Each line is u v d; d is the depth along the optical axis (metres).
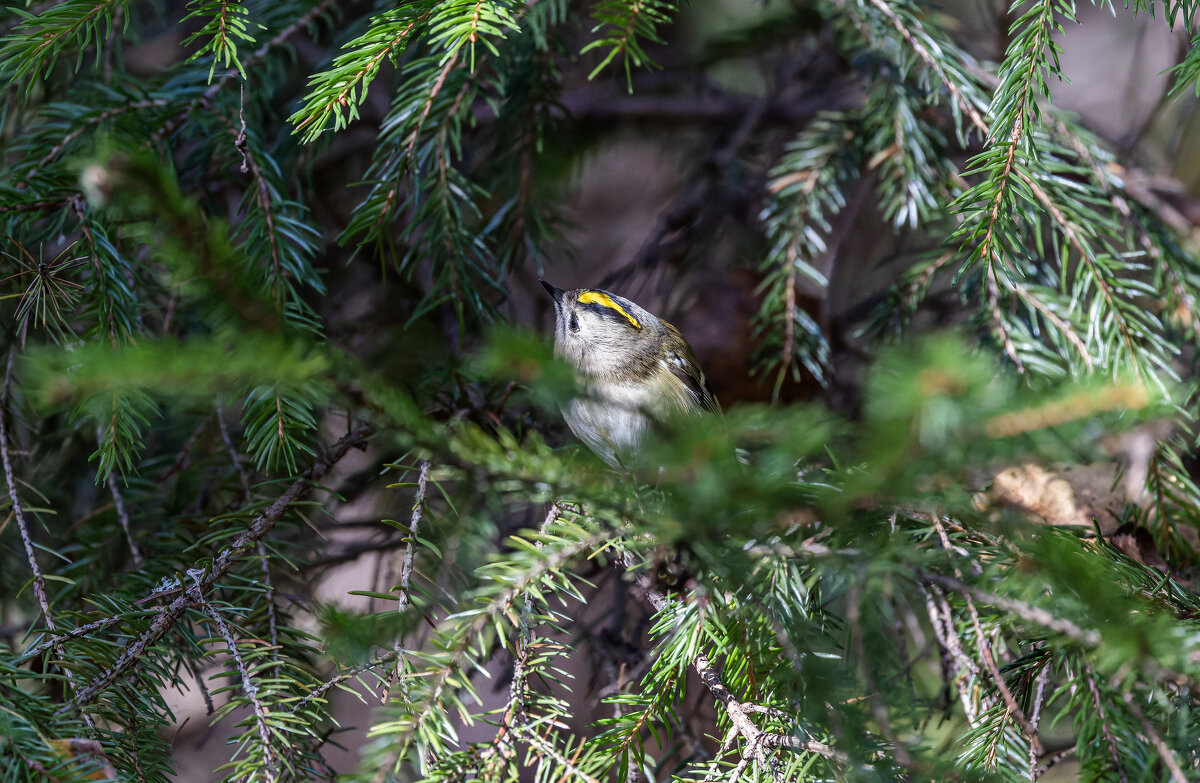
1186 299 5.96
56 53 4.78
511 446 3.04
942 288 8.00
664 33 9.81
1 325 5.69
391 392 2.69
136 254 5.69
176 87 6.02
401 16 4.46
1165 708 3.86
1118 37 9.67
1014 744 4.04
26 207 5.01
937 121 6.84
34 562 4.63
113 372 2.18
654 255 8.66
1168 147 8.18
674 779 3.87
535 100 6.83
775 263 8.20
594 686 6.46
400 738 3.48
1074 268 6.50
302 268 5.19
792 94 9.33
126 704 4.01
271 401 4.53
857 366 7.89
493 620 4.01
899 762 3.58
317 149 6.71
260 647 4.27
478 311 5.93
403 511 7.26
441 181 5.79
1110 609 2.90
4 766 3.27
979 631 4.29
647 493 3.24
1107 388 2.49
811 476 3.70
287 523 5.47
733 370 7.73
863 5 6.18
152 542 5.84
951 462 2.53
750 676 4.24
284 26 6.26
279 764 3.59
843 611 5.11
